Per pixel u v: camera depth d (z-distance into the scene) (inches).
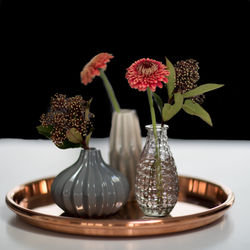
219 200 43.7
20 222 38.1
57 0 114.5
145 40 115.0
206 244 33.2
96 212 37.6
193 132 113.6
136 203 43.9
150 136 39.1
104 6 114.7
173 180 38.7
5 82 115.6
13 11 114.0
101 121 115.5
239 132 111.8
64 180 38.0
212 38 110.9
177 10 112.7
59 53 116.2
